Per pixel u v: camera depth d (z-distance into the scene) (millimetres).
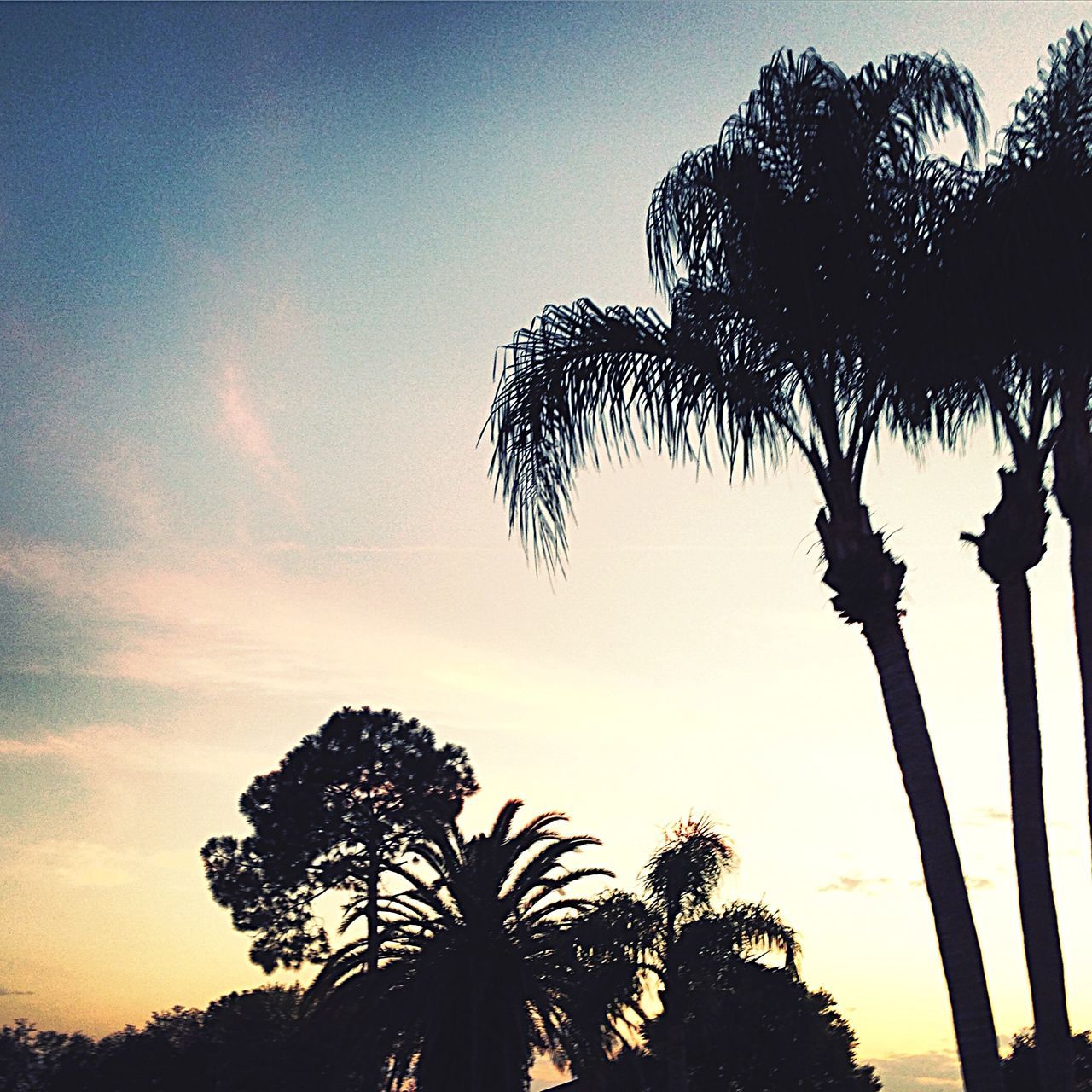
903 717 12281
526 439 13688
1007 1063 19500
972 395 13875
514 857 34219
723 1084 44094
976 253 12344
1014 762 13641
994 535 13812
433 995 32062
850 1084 44375
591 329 13797
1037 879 13312
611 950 30953
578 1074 31844
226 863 51312
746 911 30531
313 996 34719
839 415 13047
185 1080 46344
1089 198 12211
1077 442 13617
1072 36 12953
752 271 12852
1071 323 12164
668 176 13281
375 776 51531
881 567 12523
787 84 13094
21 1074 46875
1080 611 13531
